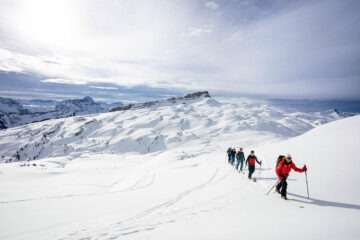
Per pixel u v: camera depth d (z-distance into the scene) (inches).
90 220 305.0
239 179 552.1
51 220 311.0
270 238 194.9
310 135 911.7
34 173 1261.1
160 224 264.8
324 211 283.9
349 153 510.3
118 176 1057.5
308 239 188.9
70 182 895.1
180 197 421.7
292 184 434.0
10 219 317.4
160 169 954.7
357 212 272.2
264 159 793.6
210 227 237.6
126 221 289.9
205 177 631.2
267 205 324.8
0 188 700.7
